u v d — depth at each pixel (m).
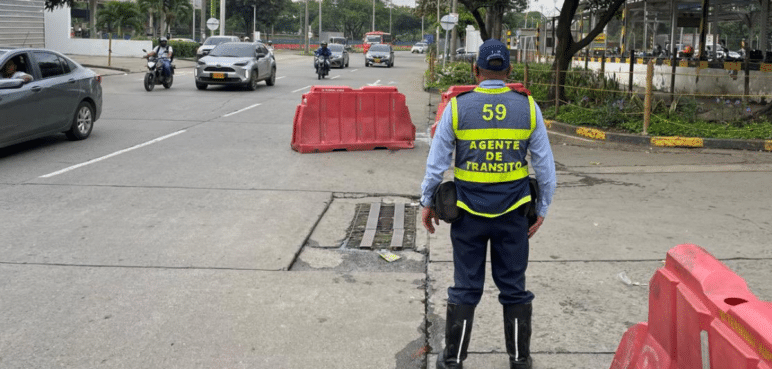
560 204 7.97
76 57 41.00
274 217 7.26
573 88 17.33
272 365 4.01
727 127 12.93
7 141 10.16
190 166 9.94
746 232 6.75
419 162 10.50
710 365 2.20
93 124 13.77
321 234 6.76
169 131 13.41
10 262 5.74
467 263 3.73
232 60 23.38
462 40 70.94
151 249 6.13
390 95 11.55
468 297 3.76
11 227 6.75
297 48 100.06
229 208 7.60
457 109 3.61
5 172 9.30
